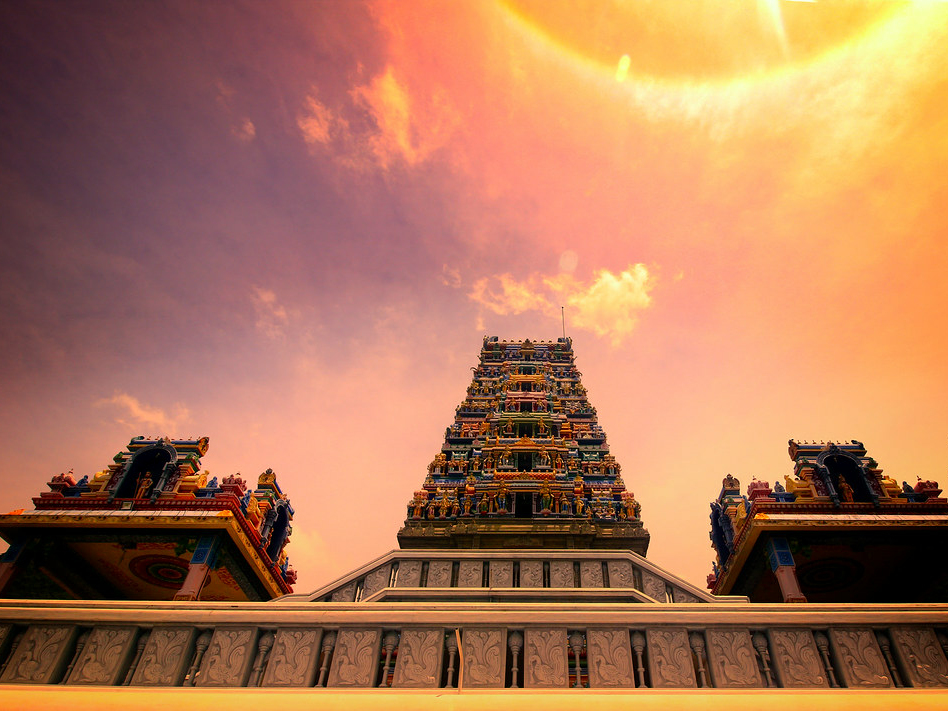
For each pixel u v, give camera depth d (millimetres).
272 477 28688
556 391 48875
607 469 39844
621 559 23344
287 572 28688
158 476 26016
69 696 11008
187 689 12844
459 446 42656
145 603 16016
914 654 14383
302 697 11273
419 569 23656
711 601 21016
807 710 10227
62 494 25078
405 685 14305
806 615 15141
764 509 24312
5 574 22750
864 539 23688
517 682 14711
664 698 10992
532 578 23469
